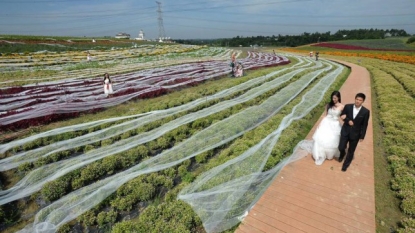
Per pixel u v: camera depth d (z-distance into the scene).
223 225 6.29
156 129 11.96
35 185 8.00
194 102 16.36
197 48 80.62
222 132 11.55
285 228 6.00
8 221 6.96
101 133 11.60
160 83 22.41
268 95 19.28
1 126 11.71
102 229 6.75
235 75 26.77
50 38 71.88
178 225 6.29
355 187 7.35
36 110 13.93
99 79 24.41
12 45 53.53
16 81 23.55
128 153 9.88
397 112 13.87
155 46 79.00
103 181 8.23
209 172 8.34
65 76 26.67
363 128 7.42
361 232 5.82
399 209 6.80
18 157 9.49
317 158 8.55
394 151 9.53
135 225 6.43
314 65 38.91
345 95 18.03
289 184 7.59
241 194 7.22
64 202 7.43
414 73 27.92
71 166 8.78
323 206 6.64
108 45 73.44
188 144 10.51
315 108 15.15
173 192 7.73
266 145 9.77
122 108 16.12
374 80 23.92
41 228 6.48
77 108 14.88
